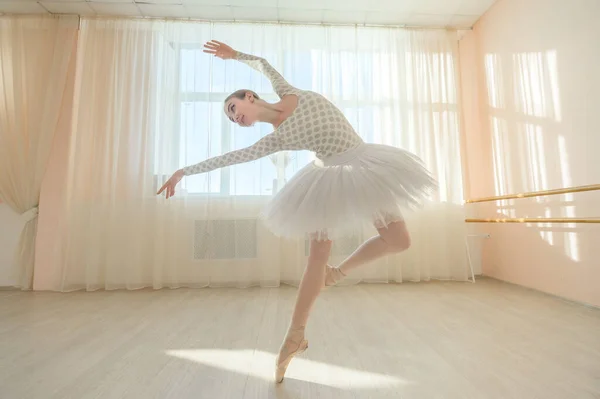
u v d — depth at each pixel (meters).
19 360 1.40
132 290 2.94
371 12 3.24
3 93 3.12
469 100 3.48
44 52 3.21
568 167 2.33
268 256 3.08
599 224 2.12
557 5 2.42
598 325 1.81
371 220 1.09
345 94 3.37
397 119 3.36
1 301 2.55
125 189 3.10
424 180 1.21
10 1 3.06
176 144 3.22
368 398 1.06
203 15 3.29
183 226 3.13
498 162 3.11
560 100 2.40
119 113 3.17
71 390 1.12
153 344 1.59
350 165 1.20
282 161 3.20
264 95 3.27
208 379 1.21
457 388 1.12
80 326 1.89
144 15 3.28
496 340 1.59
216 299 2.58
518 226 2.87
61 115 3.20
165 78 3.25
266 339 1.66
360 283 3.08
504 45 3.01
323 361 1.36
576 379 1.18
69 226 3.01
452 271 3.19
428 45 3.46
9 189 3.06
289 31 3.38
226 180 3.19
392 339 1.62
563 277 2.40
